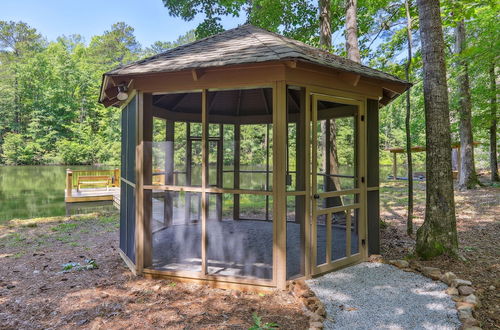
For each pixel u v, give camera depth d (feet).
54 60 99.66
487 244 14.75
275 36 12.79
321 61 9.85
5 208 33.14
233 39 12.57
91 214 28.17
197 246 14.42
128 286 10.57
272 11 31.91
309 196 10.51
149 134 11.58
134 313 8.49
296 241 15.02
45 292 10.16
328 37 24.62
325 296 9.09
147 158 11.57
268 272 10.91
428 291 9.32
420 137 69.21
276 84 9.70
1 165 87.04
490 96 33.12
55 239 18.63
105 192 38.42
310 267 10.55
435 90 12.52
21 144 89.66
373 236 12.87
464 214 22.02
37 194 42.68
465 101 34.22
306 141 10.36
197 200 17.80
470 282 9.43
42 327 7.84
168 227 17.99
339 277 10.58
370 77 10.85
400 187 42.24
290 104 12.71
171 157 16.47
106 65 114.73
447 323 7.47
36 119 90.07
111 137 91.04
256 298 9.41
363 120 12.18
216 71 10.25
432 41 12.60
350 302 8.69
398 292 9.30
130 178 12.57
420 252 12.48
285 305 8.83
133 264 12.01
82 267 12.63
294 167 12.13
